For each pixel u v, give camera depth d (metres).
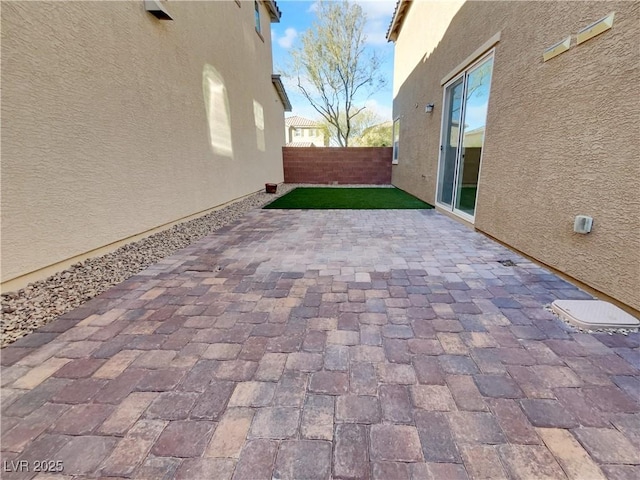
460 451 1.36
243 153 8.82
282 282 3.16
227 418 1.53
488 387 1.72
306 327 2.34
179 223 5.49
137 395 1.68
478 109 5.05
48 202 3.01
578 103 2.80
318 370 1.87
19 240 2.74
